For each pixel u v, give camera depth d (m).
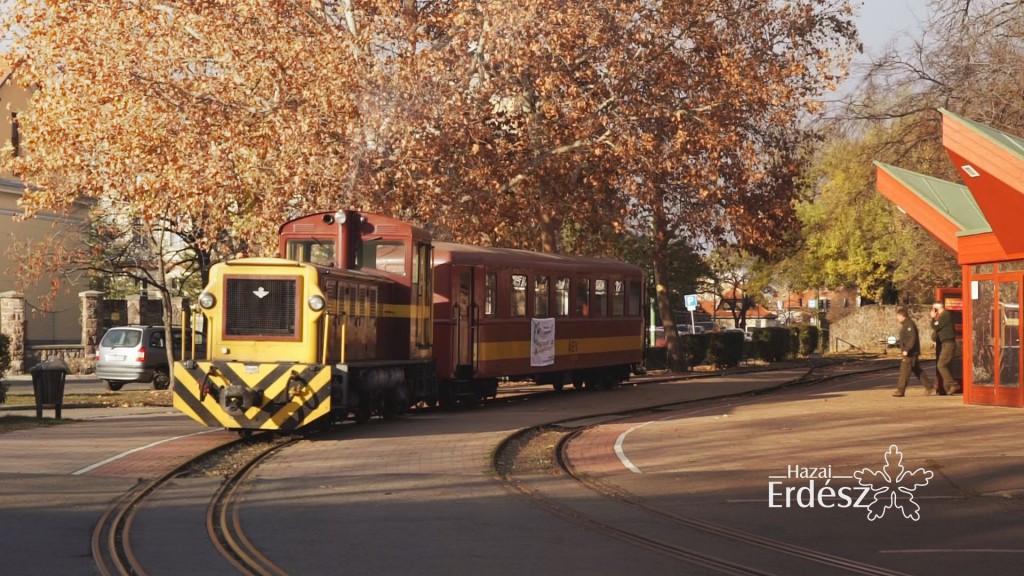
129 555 9.38
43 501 12.01
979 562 9.44
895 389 30.50
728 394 30.09
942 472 14.28
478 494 12.94
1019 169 18.95
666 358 46.09
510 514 11.63
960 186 26.69
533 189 30.88
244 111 27.03
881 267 65.75
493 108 28.08
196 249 32.44
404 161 26.80
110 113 26.95
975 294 24.48
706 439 18.31
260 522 11.05
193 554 9.47
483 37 27.23
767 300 94.81
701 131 30.08
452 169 28.44
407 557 9.43
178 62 27.19
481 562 9.27
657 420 22.05
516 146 29.25
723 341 47.91
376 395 21.72
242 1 26.45
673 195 37.41
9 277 49.03
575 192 32.94
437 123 26.81
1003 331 23.61
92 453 16.08
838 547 10.09
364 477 14.20
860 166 32.47
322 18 28.06
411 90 26.09
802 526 11.12
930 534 10.71
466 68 27.69
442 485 13.57
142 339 34.47
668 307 44.41
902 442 17.34
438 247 25.97
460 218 29.28
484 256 26.78
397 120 26.41
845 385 33.47
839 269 64.94
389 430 20.17
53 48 27.16
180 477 14.09
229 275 19.11
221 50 26.42
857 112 31.30
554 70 28.67
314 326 18.77
